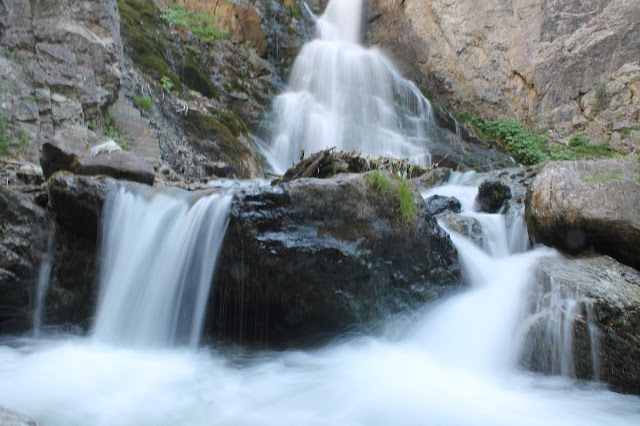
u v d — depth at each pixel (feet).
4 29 21.99
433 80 49.49
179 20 36.81
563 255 15.48
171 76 31.07
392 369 13.42
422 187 25.11
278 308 14.28
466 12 48.06
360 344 14.25
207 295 14.61
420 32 49.80
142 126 25.64
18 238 14.67
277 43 43.55
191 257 14.67
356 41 51.47
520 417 11.20
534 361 13.23
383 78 44.29
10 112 20.77
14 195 14.79
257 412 11.16
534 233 16.60
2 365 13.09
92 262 15.87
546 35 45.80
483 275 15.90
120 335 15.12
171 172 24.08
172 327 14.80
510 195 21.56
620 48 43.19
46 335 15.31
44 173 17.46
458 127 45.60
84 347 14.74
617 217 14.56
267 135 36.29
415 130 42.91
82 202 15.14
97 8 25.31
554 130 45.27
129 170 16.97
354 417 11.05
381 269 14.48
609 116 43.06
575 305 12.91
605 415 11.41
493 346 13.92
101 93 24.21
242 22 41.19
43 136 21.56
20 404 10.93
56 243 15.60
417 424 10.82
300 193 14.02
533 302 13.88
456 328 14.51
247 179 27.37
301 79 42.14
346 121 40.16
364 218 14.38
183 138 28.09
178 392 12.02
